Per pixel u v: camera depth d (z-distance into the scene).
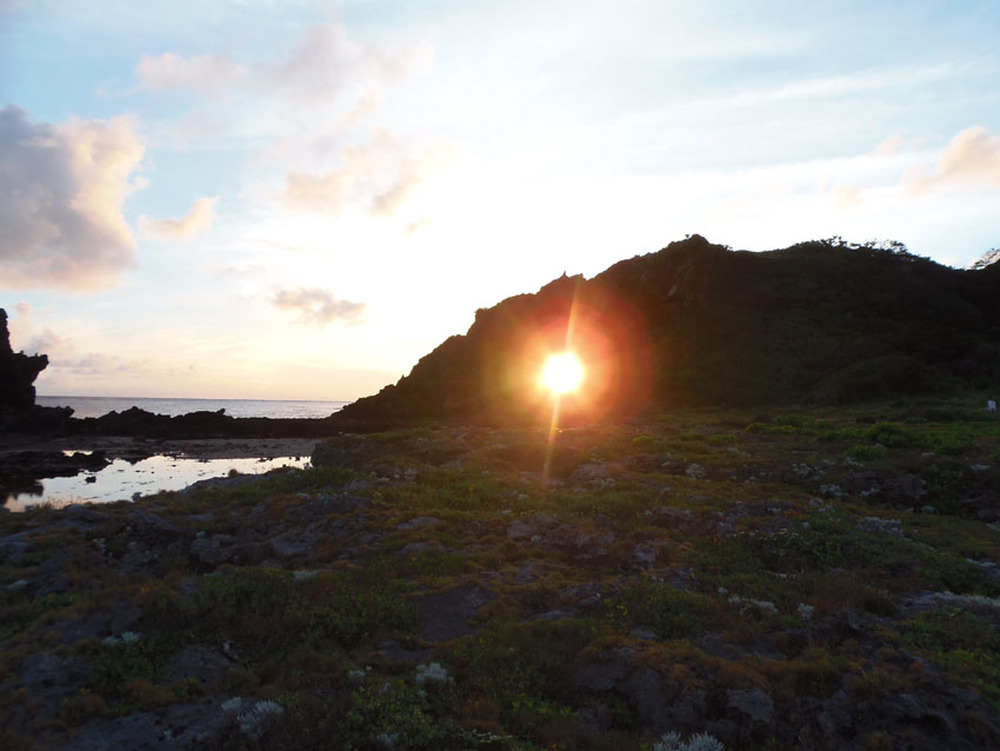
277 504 16.86
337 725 7.04
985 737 6.87
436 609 10.38
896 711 7.25
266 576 11.10
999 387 53.22
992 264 86.38
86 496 31.66
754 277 80.56
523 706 7.82
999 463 21.14
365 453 28.06
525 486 20.12
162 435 67.31
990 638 9.06
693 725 7.44
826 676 7.88
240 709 7.36
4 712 7.30
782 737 7.26
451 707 7.71
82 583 11.95
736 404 58.41
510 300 97.69
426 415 83.88
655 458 24.55
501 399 79.25
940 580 11.83
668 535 14.40
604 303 82.94
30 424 67.50
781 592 10.91
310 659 8.70
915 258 88.56
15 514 17.48
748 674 7.84
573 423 59.38
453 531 14.57
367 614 9.91
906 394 53.44
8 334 73.50
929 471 20.52
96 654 8.64
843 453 24.64
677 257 79.38
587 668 8.42
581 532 14.15
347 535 14.18
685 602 10.17
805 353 65.25
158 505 18.19
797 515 15.38
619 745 7.09
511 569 12.19
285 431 70.56
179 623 9.49
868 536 13.93
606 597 10.48
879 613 10.21
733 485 20.44
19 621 10.28
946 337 64.00
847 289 77.44
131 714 7.46
